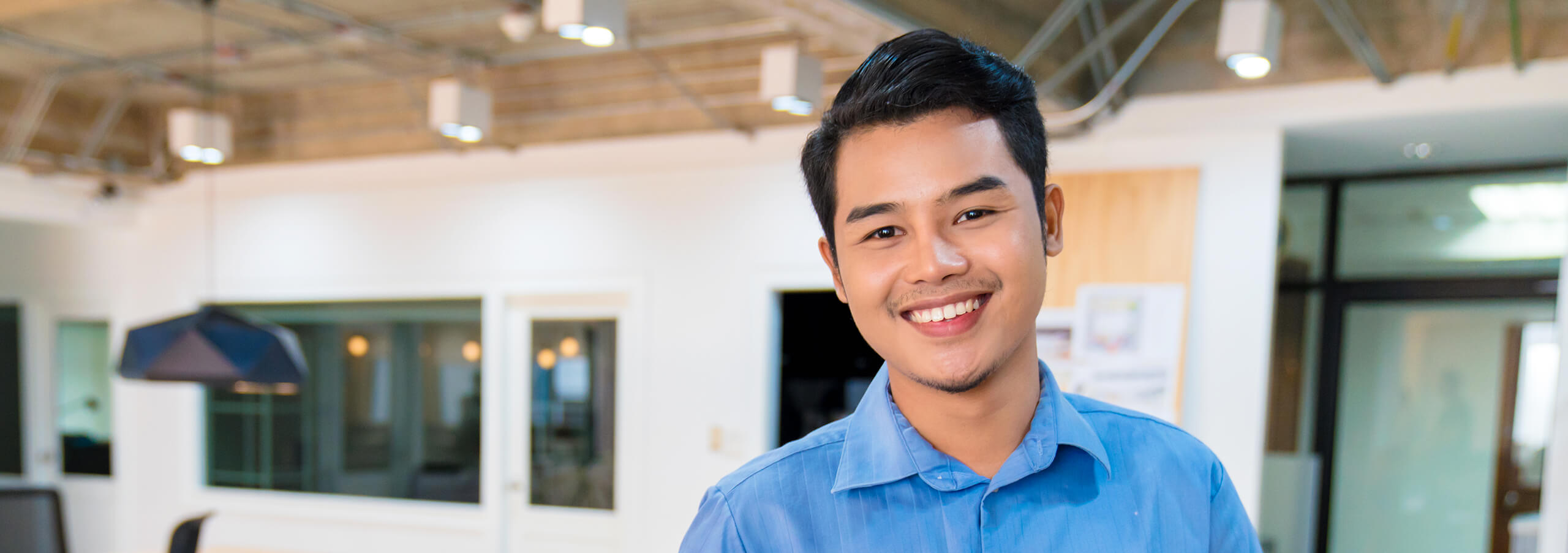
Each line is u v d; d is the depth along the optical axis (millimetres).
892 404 796
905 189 705
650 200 5668
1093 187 4672
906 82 711
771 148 5359
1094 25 4559
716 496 811
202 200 6898
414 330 6398
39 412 7699
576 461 5961
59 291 7598
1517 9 3809
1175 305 4488
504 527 6117
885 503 767
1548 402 4996
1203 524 818
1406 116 4191
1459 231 5180
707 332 5539
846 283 763
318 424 6684
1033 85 758
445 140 6070
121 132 6773
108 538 7434
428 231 6246
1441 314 5254
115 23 5000
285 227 6652
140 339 3529
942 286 706
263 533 6785
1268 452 5609
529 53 5477
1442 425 5242
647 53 5113
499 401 6082
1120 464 807
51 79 5977
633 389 5742
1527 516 5027
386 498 6469
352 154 6422
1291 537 5332
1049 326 4695
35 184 6434
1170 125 4574
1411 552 5285
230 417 6965
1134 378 4543
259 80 6199
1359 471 5406
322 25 4977
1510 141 4555
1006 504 760
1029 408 778
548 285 5926
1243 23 3398
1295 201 5566
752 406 5426
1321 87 4324
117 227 7035
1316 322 5504
